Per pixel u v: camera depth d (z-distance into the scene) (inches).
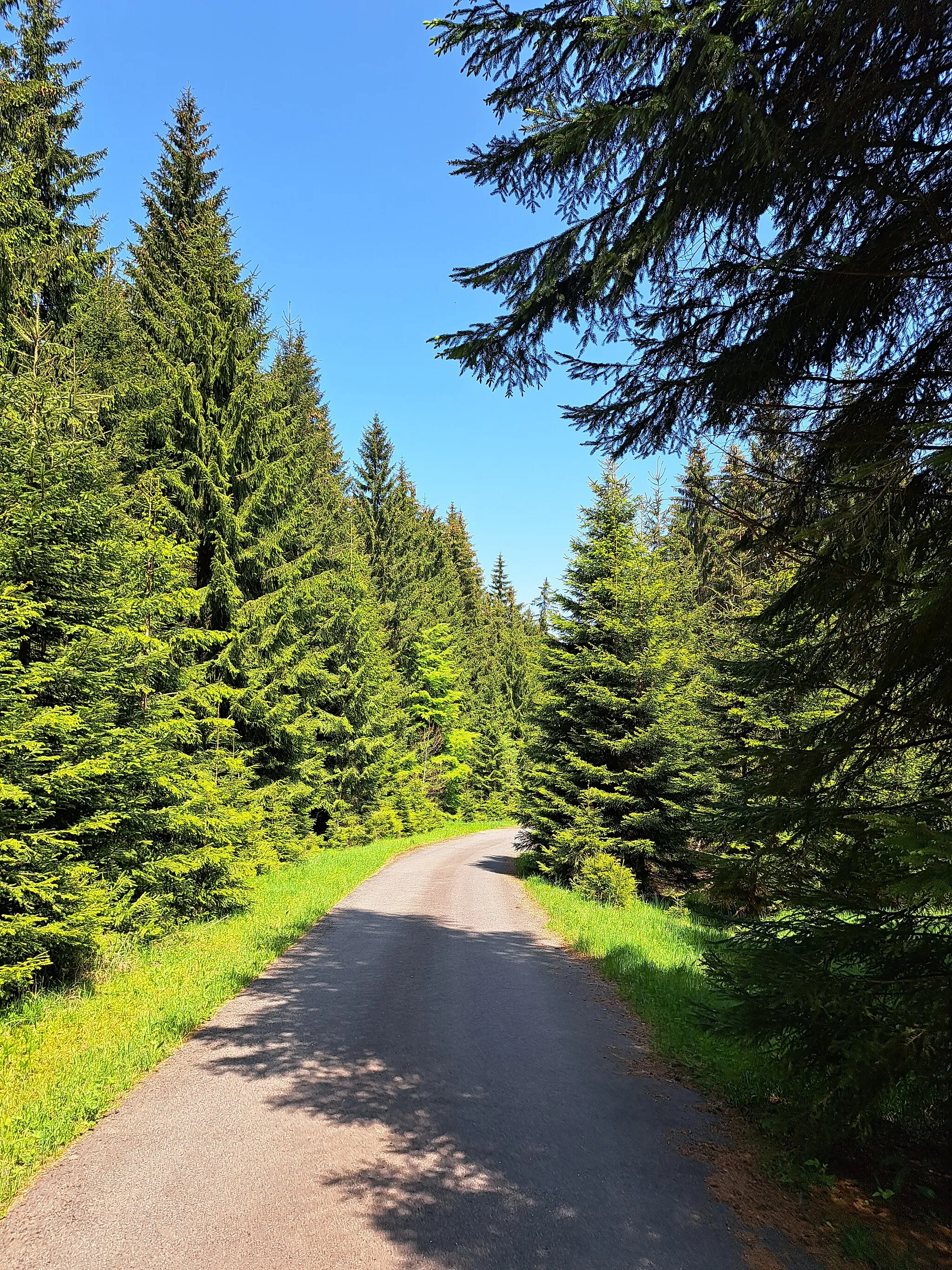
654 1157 185.6
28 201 582.6
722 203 157.2
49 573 334.3
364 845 1063.0
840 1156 180.2
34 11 634.8
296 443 842.8
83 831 338.3
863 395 159.5
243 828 592.4
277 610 707.4
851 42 131.5
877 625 152.9
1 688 295.4
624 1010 321.7
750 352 171.5
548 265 178.1
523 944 465.1
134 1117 206.1
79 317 613.0
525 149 165.5
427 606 1729.8
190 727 467.5
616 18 131.8
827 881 165.6
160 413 646.5
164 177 791.7
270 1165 178.7
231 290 718.5
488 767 1963.6
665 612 896.3
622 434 200.8
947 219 135.6
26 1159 176.4
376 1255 143.0
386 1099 220.8
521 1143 193.3
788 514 163.5
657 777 695.1
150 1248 144.5
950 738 149.3
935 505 148.6
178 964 365.1
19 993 299.3
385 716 1154.0
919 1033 129.4
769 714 538.9
